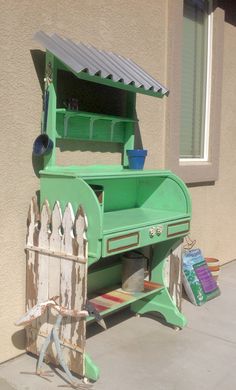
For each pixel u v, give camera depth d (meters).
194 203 5.09
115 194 3.88
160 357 3.36
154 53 4.28
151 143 4.36
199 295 4.39
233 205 5.88
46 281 3.09
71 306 2.95
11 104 3.09
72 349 3.01
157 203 3.99
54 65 3.14
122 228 3.07
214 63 5.16
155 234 3.42
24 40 3.14
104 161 3.85
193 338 3.68
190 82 5.02
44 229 3.08
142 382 3.02
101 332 3.75
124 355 3.37
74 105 3.37
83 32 3.56
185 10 4.86
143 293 3.71
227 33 5.43
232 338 3.70
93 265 3.85
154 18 4.25
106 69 3.19
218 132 5.29
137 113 4.18
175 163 4.57
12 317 3.22
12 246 3.17
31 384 2.94
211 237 5.46
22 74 3.14
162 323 3.96
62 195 3.02
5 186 3.10
